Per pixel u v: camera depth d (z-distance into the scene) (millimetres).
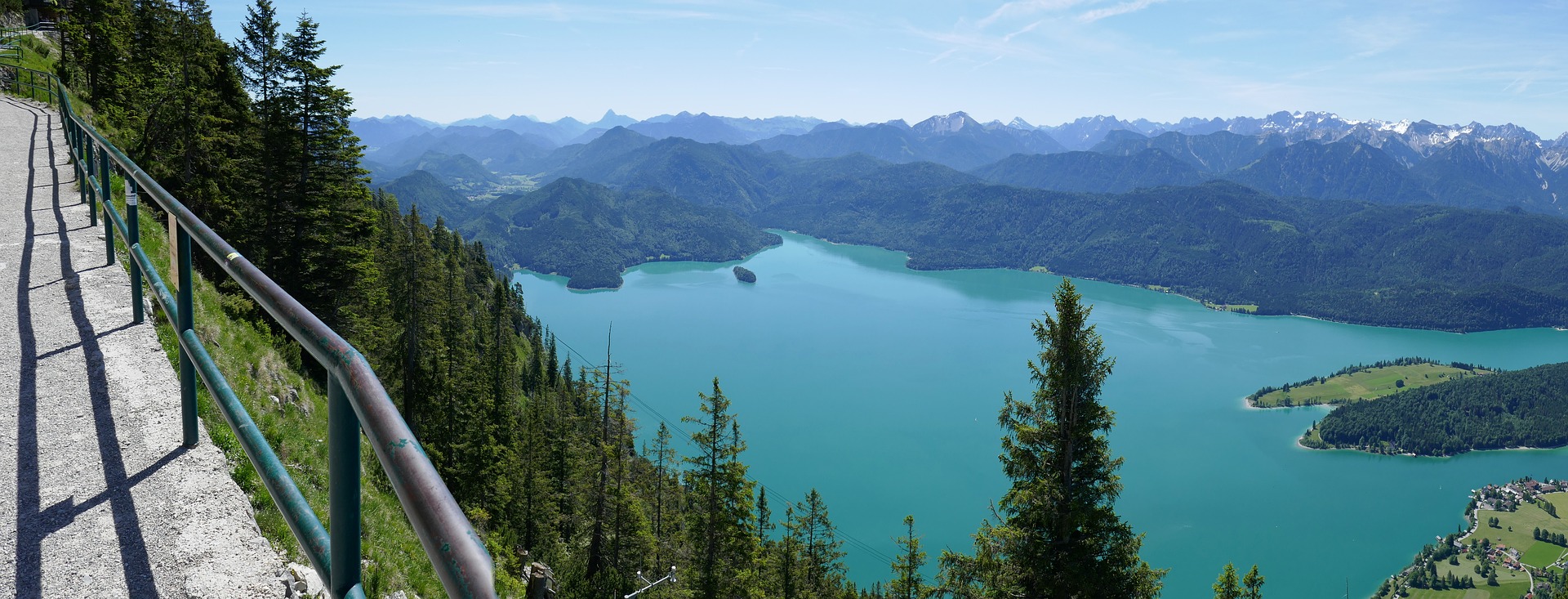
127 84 40250
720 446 37375
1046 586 19875
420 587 9500
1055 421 20656
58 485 4664
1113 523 20203
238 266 3012
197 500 4633
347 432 1849
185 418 5207
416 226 79438
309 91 34875
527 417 56156
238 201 35438
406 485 1238
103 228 12812
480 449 41531
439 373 44594
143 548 4090
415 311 44750
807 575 50812
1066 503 20000
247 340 15219
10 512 4324
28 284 9203
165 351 7852
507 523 40750
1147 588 19844
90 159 12859
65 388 6172
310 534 2322
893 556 119000
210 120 34719
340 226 36844
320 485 10680
